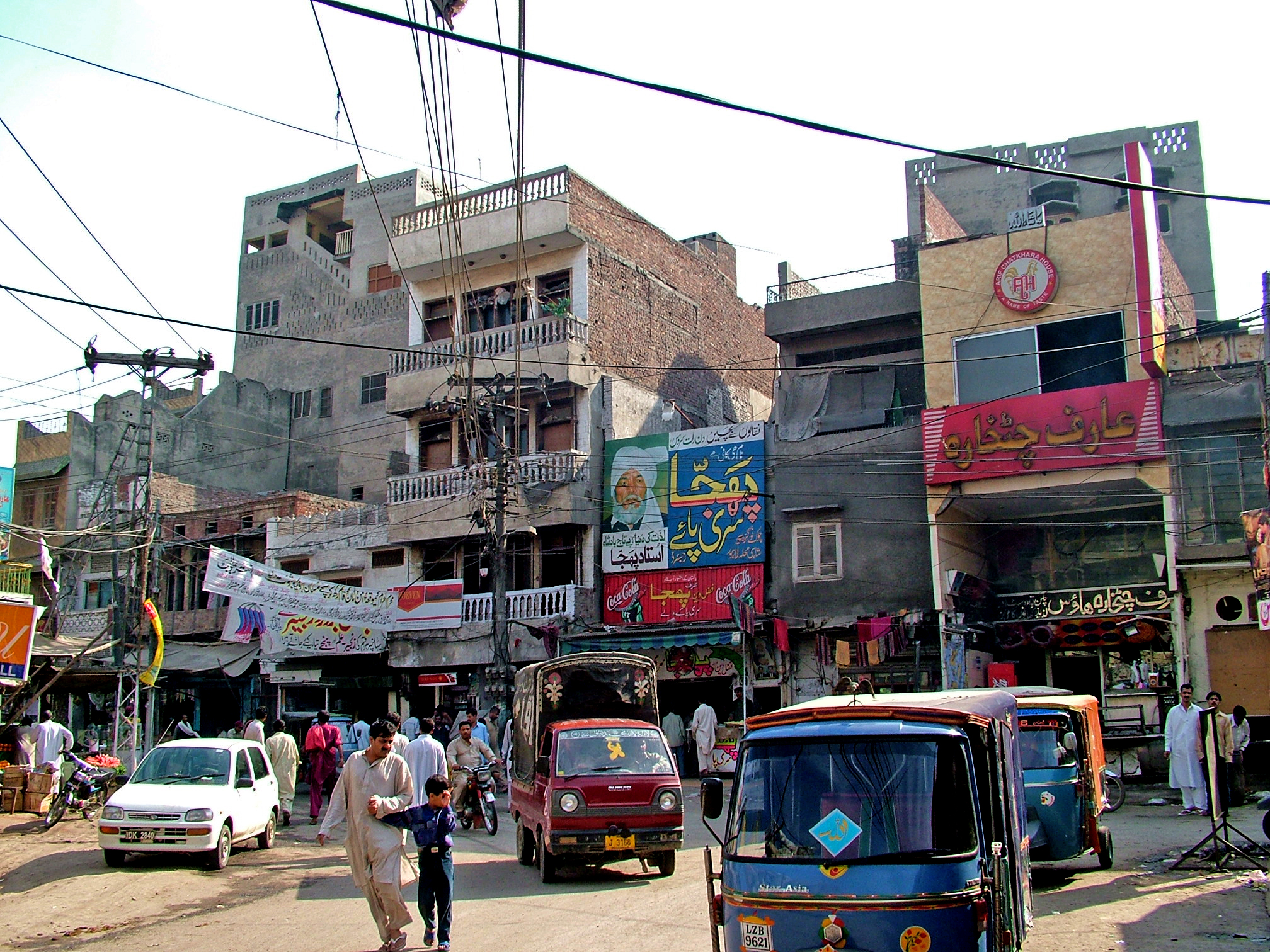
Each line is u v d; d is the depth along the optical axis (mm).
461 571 31531
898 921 6715
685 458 28906
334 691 33250
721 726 24875
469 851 16266
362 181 45656
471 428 29359
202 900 12758
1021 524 24859
